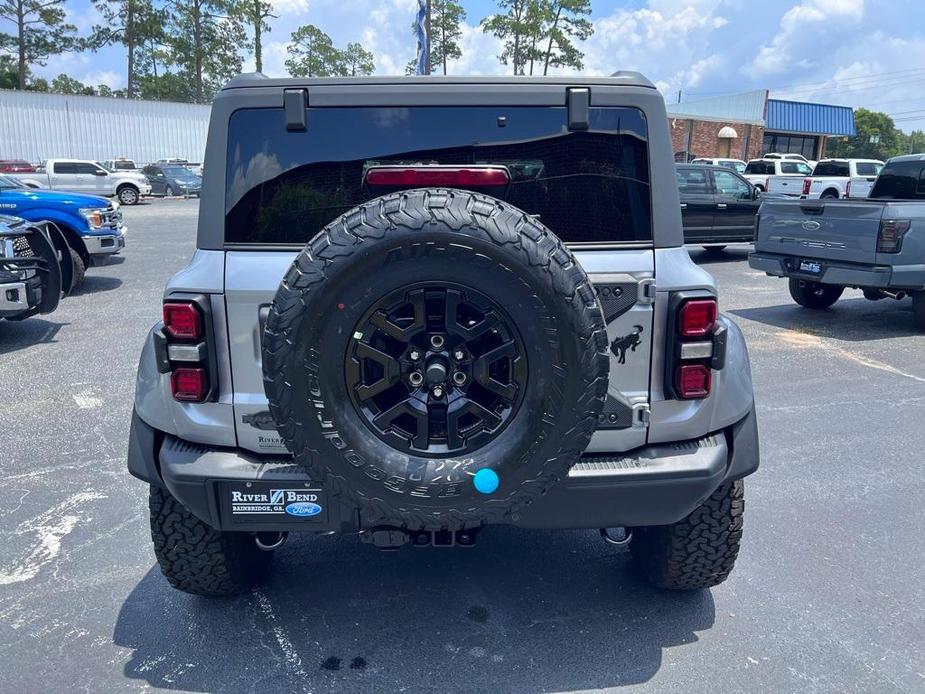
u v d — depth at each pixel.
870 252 7.75
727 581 3.32
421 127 2.50
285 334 2.11
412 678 2.67
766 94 48.41
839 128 52.38
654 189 2.49
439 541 2.51
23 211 10.27
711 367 2.50
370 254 2.07
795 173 26.30
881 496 4.21
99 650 2.83
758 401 5.91
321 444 2.18
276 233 2.48
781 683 2.64
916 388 6.28
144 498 4.18
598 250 2.48
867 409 5.73
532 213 2.51
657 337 2.49
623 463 2.49
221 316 2.44
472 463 2.19
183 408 2.53
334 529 2.51
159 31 55.22
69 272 9.66
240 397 2.48
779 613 3.07
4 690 2.60
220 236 2.47
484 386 2.19
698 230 13.77
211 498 2.49
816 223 8.33
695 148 46.53
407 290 2.12
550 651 2.81
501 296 2.10
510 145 2.51
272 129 2.49
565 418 2.15
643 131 2.49
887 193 9.73
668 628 2.96
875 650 2.83
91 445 4.97
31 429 5.27
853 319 9.04
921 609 3.11
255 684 2.64
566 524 2.50
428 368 2.17
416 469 2.19
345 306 2.11
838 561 3.50
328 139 2.49
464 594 3.21
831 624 3.00
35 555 3.55
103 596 3.20
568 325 2.10
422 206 2.07
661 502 2.50
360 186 2.50
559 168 2.50
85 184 28.62
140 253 14.98
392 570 3.41
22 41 53.06
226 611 3.09
